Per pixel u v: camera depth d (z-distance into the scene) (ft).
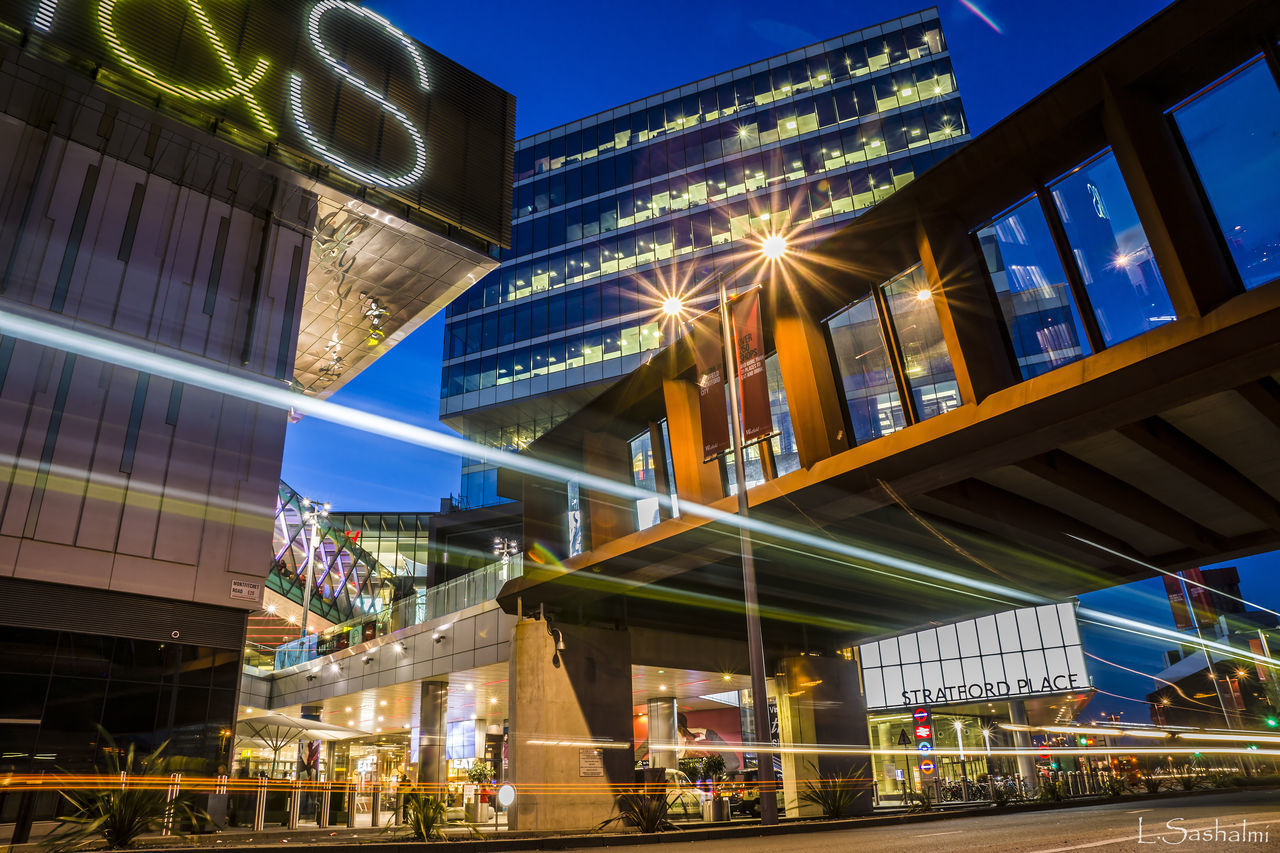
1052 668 146.61
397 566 275.39
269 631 211.00
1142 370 36.37
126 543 74.23
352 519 276.82
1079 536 56.54
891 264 50.78
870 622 85.71
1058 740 192.24
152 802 43.11
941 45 202.28
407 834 52.49
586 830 61.21
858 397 52.75
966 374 43.45
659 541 59.52
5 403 70.44
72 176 78.95
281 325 89.61
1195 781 126.52
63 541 70.74
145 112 77.71
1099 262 42.42
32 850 41.75
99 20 75.36
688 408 63.67
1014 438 41.73
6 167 75.15
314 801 99.09
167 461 78.54
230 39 84.74
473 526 202.39
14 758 64.49
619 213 218.18
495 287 226.79
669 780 91.45
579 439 75.66
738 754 162.91
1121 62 38.60
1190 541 59.41
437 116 103.65
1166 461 44.86
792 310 54.65
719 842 44.29
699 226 206.59
